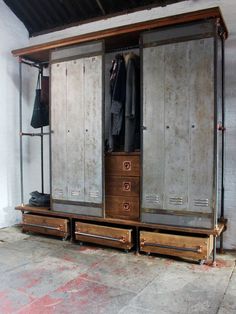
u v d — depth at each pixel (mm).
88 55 3693
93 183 3693
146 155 3352
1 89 4523
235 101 3490
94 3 4215
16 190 4773
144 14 3953
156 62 3268
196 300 2365
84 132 3740
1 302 2354
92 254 3414
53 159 3986
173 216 3221
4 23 4551
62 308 2266
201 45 3043
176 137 3189
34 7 4605
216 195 3033
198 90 3068
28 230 4188
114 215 3676
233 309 2230
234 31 3453
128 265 3080
